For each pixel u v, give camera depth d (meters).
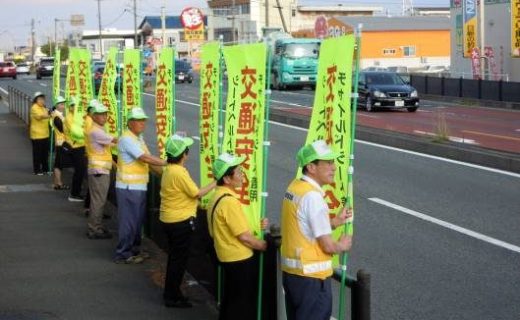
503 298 7.74
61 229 11.08
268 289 6.17
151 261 9.17
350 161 5.36
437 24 76.50
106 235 10.44
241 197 6.64
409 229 10.88
